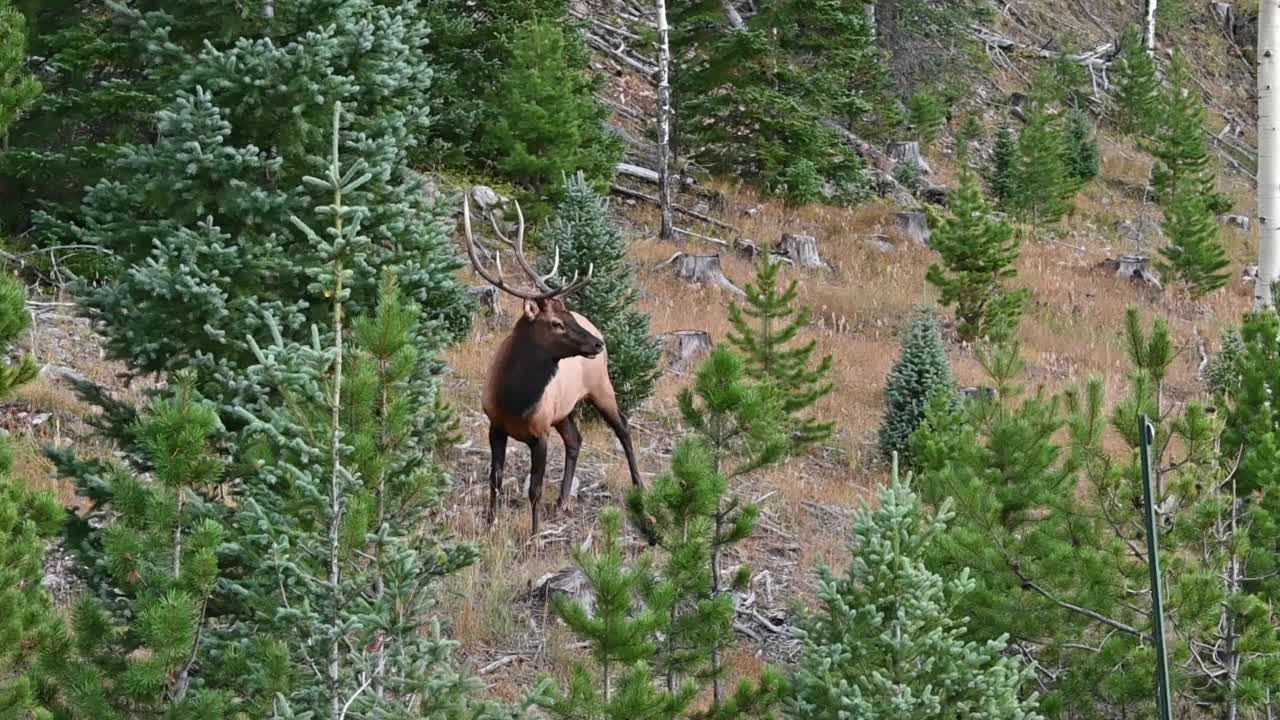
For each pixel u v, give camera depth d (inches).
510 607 537.3
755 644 541.3
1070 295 1326.3
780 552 636.1
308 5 494.6
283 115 475.5
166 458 323.6
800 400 761.0
